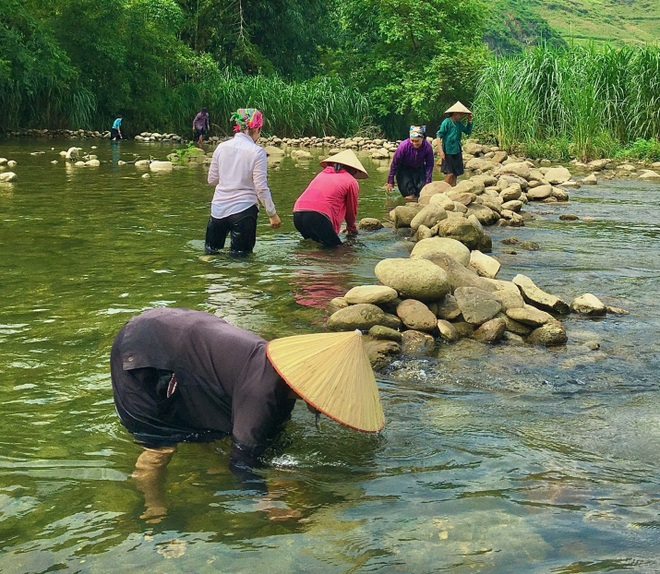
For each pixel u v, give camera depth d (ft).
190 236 26.40
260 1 123.03
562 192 38.65
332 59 140.26
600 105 61.72
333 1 137.59
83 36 87.40
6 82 78.69
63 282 19.57
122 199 34.86
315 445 10.94
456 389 13.35
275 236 27.09
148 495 9.39
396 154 37.78
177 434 10.90
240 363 10.38
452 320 16.96
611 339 16.38
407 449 10.87
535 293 18.29
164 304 17.79
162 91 96.12
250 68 123.03
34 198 34.45
